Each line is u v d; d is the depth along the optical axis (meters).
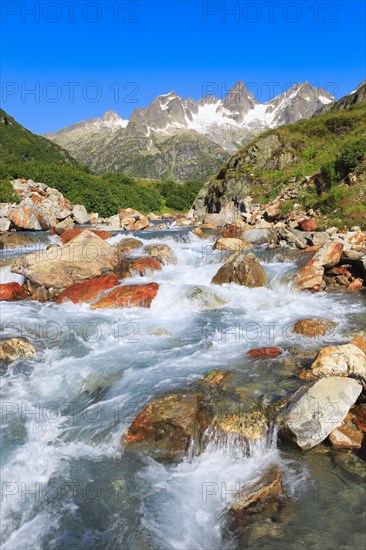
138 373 8.91
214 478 6.20
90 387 8.76
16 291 14.56
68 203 36.31
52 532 5.49
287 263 16.78
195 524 5.48
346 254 15.29
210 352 9.91
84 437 7.24
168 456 6.66
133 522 5.58
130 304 13.17
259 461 6.46
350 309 12.49
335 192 22.34
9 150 90.94
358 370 7.52
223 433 6.82
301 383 8.02
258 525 5.38
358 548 4.96
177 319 12.30
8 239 22.14
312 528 5.28
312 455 6.52
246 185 35.00
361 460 6.30
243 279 15.10
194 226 30.33
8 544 5.34
